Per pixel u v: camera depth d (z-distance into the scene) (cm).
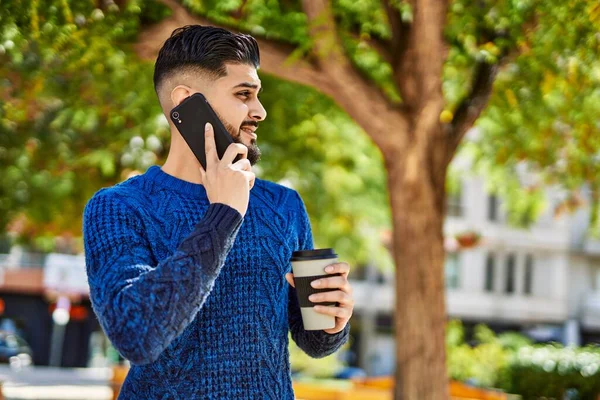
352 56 736
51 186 1084
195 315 193
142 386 202
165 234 207
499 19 625
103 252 196
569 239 3797
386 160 682
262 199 223
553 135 849
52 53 590
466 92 726
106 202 206
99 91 779
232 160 200
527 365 832
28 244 1452
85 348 3384
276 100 909
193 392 199
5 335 3216
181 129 209
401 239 688
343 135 1069
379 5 672
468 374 1027
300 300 215
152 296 180
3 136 1012
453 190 1282
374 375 3575
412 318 685
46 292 3056
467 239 1269
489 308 3738
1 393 1275
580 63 632
